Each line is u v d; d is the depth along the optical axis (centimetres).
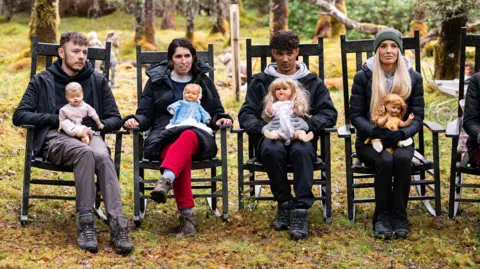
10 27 1881
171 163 444
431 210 503
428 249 432
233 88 904
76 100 453
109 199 436
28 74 1038
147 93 488
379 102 464
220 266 410
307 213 460
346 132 480
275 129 463
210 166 473
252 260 418
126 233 433
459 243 444
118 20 2088
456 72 898
